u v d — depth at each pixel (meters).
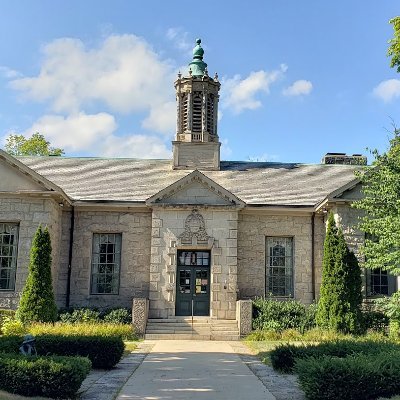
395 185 19.23
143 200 24.94
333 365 10.59
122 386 12.12
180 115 30.30
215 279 23.92
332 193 23.27
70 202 24.47
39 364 10.63
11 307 22.42
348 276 21.55
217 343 20.78
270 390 11.80
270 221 25.33
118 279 24.95
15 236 23.27
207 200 24.50
